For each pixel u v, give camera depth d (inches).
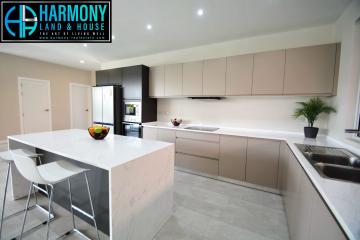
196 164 117.4
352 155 60.2
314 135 90.2
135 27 109.0
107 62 201.2
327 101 98.2
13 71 166.6
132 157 51.3
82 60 184.4
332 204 29.0
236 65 109.0
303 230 44.3
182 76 130.4
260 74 101.8
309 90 90.3
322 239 32.0
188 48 145.5
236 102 125.4
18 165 50.6
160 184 64.0
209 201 85.5
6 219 67.5
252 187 99.8
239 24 102.0
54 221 67.7
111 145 66.1
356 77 72.8
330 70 86.0
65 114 210.1
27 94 177.0
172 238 61.1
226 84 112.8
